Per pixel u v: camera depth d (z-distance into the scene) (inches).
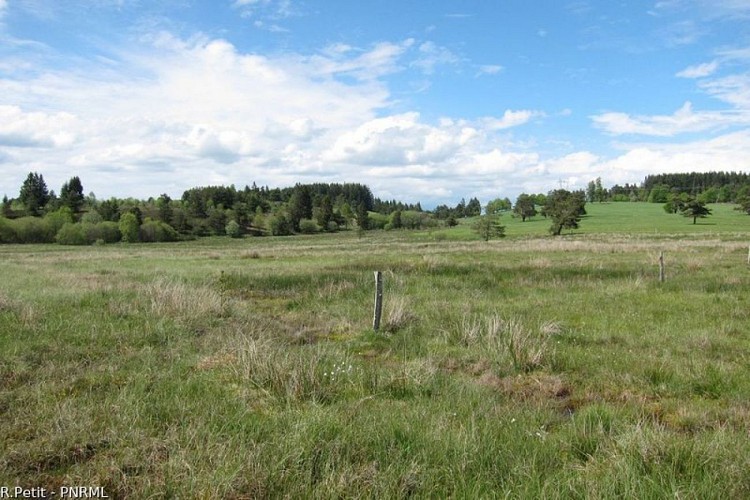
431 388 247.9
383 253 1235.9
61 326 341.7
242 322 393.7
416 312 448.5
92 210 4621.1
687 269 756.0
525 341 321.7
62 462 165.8
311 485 152.6
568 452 178.7
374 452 170.4
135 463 162.1
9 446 170.7
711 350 325.7
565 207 3038.9
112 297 460.1
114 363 270.7
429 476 155.6
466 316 417.4
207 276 691.4
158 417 198.7
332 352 305.7
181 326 357.7
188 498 143.0
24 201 5472.4
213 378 249.3
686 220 3971.5
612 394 250.1
